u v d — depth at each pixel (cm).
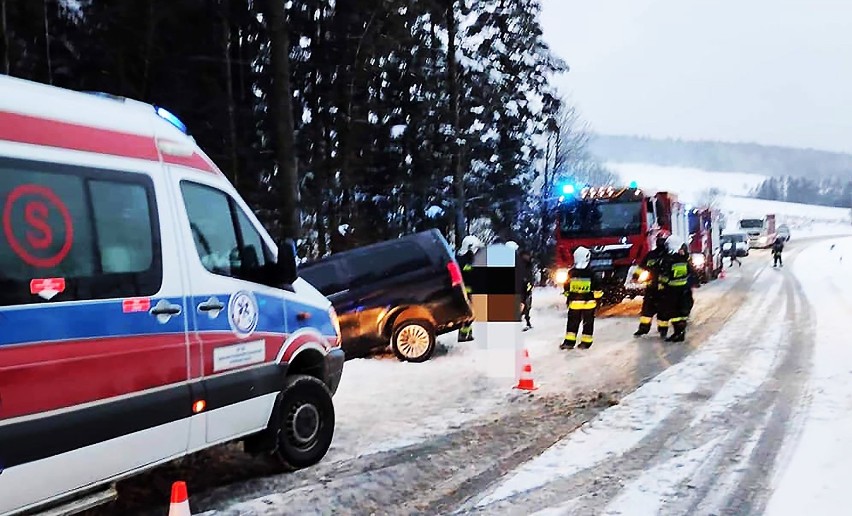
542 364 982
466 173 2684
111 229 384
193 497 488
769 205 14412
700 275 2344
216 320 454
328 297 1005
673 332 1259
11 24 1501
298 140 2044
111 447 374
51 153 356
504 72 2662
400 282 1020
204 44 1823
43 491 342
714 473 524
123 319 384
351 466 553
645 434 629
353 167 2158
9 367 323
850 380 823
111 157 393
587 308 1108
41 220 345
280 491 500
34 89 362
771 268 3550
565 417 694
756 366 927
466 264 1252
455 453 584
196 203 462
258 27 1889
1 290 324
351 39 2088
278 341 519
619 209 1611
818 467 529
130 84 1695
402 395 800
